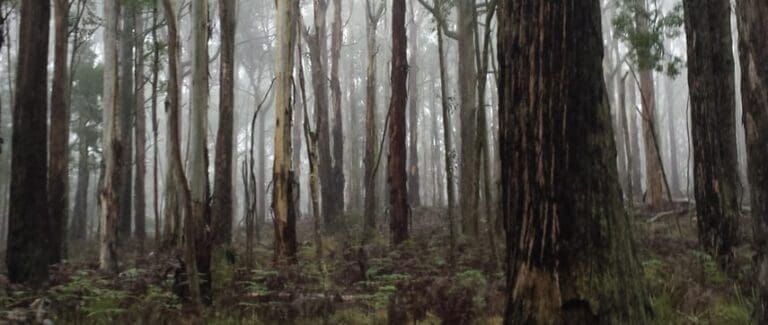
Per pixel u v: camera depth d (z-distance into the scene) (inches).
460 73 662.5
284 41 453.1
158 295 278.7
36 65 372.8
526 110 170.2
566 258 161.9
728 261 341.7
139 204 810.2
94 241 837.8
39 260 362.6
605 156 166.7
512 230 173.3
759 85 190.1
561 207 163.5
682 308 244.5
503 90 179.2
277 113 450.9
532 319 163.5
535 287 165.0
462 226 586.9
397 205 533.0
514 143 173.6
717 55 363.3
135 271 355.9
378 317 259.0
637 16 590.9
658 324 168.9
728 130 358.6
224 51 563.2
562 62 166.4
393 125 545.0
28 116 367.9
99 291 284.5
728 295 267.1
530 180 168.4
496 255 375.2
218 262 389.7
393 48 554.6
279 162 445.1
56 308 277.3
